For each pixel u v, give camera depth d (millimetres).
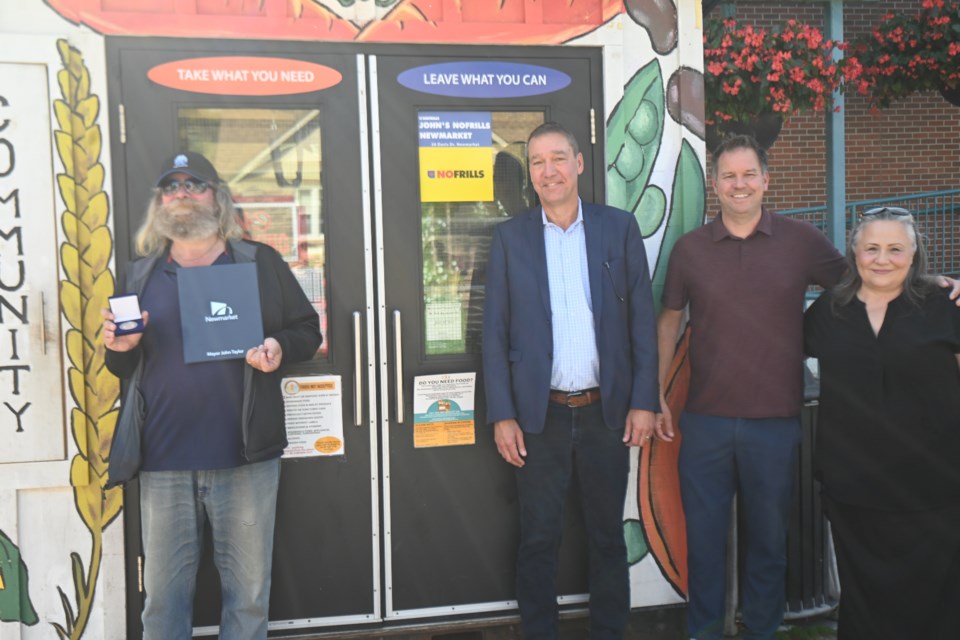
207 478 2514
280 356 2498
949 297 2545
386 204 2959
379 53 2928
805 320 2846
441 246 3033
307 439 2951
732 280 2814
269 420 2533
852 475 2639
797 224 2854
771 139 5609
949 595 2584
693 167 3158
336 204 2932
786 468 2838
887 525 2613
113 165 2768
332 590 2992
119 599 2811
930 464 2545
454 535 3059
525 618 2906
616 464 2840
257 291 2512
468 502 3064
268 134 2896
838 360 2664
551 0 3023
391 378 2986
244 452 2480
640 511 3158
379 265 2961
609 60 3072
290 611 2971
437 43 2955
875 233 2533
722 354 2836
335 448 2965
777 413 2820
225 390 2482
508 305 2828
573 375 2805
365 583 3012
